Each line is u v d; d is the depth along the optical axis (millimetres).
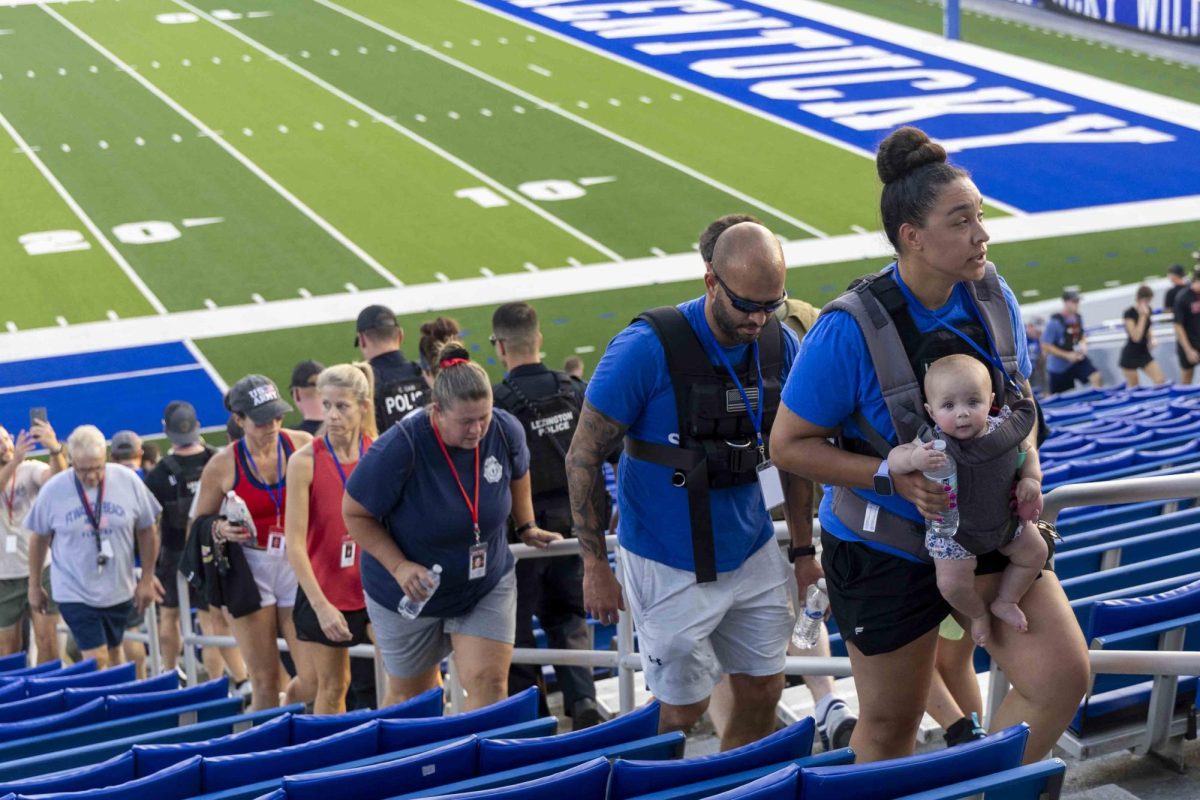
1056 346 19016
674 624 4586
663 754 4066
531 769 3912
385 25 38906
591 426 4477
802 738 3705
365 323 8562
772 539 4723
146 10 40406
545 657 6609
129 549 9516
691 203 26172
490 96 32750
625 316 21453
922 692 3783
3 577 10484
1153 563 5938
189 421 10281
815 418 3549
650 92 33062
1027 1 39344
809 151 28922
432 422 5449
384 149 29188
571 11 40500
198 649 11445
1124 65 34469
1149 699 4844
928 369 3406
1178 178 27047
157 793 4215
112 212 26047
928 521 3479
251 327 21484
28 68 35062
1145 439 9938
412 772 3953
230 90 33188
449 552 5570
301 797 3834
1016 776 3252
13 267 23734
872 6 41344
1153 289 21516
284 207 26156
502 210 25938
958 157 28562
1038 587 3635
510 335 6898
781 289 4199
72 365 20438
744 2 41531
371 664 8180
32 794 4375
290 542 6578
